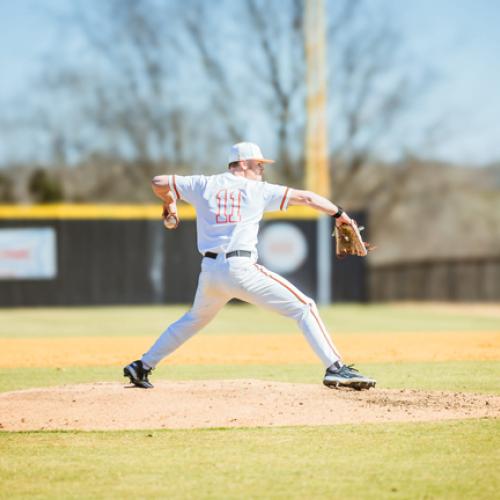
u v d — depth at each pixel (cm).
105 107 12588
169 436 2033
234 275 2344
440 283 10231
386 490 1584
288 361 3625
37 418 2227
